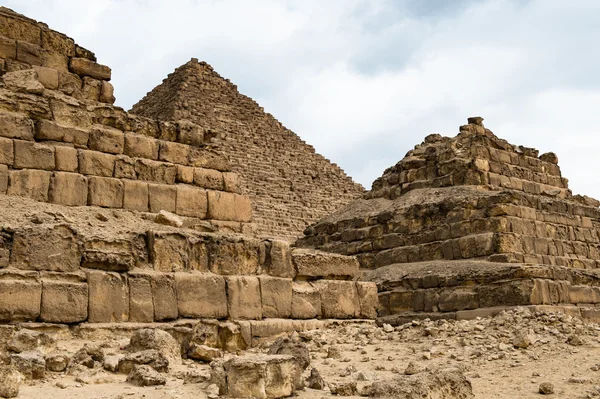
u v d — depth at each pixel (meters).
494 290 18.08
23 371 8.45
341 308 15.11
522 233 20.92
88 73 16.89
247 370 8.07
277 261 14.01
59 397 7.59
